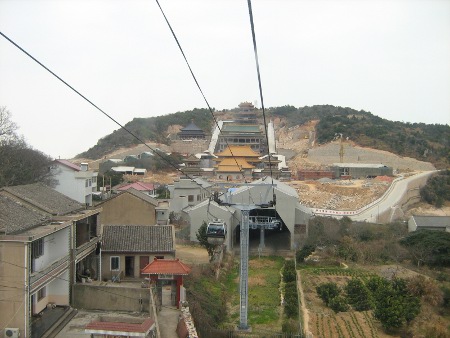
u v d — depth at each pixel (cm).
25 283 2000
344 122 16088
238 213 5353
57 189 4550
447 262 4847
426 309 3594
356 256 4903
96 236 3103
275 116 19475
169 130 17312
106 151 15500
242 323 2880
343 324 3131
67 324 2284
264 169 11675
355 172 11925
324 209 7975
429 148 14275
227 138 14638
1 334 1983
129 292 2538
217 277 3816
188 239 5034
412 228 6216
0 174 4497
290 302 3341
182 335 2178
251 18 927
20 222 2177
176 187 6588
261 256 4991
